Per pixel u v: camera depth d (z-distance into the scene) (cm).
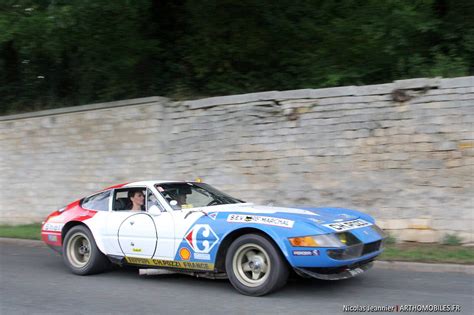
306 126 1037
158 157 1203
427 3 1221
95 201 781
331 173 1009
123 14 1263
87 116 1313
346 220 634
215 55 1346
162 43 1477
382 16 1223
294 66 1338
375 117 972
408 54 1236
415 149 938
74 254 773
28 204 1402
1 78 1675
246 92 1338
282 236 573
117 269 799
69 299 625
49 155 1372
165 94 1439
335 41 1255
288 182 1050
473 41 1213
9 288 693
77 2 1170
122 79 1455
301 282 670
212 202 734
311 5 1353
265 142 1079
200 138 1159
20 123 1420
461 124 902
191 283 689
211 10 1332
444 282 674
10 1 1219
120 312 564
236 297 605
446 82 915
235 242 607
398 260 782
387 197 956
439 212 915
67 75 1614
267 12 1336
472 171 892
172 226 660
